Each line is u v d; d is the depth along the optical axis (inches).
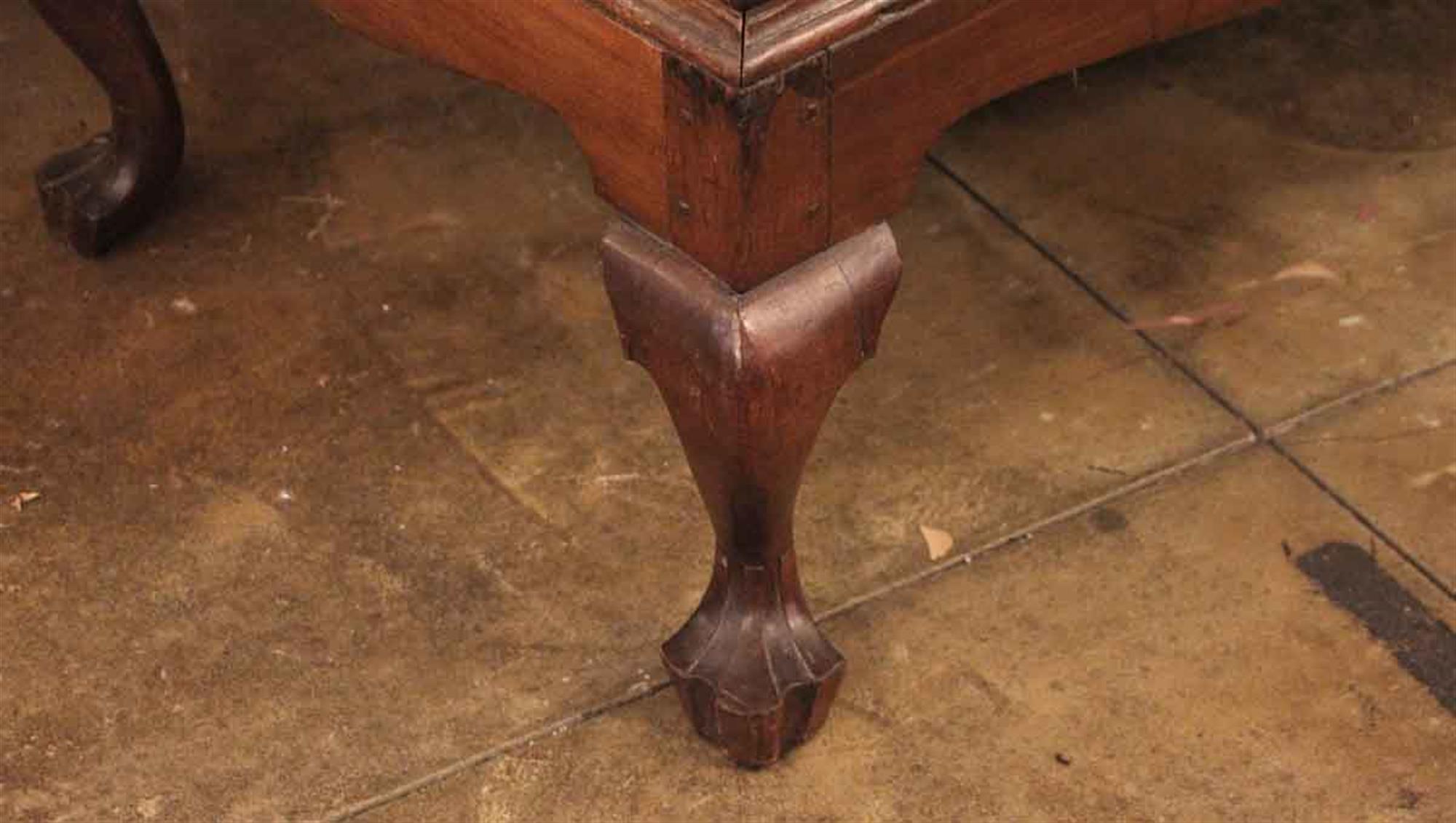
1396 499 72.6
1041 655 67.3
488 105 90.4
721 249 52.5
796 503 72.5
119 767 64.0
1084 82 90.8
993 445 74.7
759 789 63.3
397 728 65.3
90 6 75.9
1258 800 62.8
